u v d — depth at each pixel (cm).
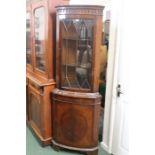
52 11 249
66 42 243
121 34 228
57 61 251
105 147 269
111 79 251
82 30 233
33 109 303
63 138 261
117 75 239
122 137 239
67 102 248
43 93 259
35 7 277
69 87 250
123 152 238
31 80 287
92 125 250
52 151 265
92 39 231
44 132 270
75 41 239
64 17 234
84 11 225
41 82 263
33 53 301
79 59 243
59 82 254
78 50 241
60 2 252
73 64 246
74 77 249
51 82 262
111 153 259
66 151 266
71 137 257
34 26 288
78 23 232
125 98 229
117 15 230
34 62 301
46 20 252
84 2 316
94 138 254
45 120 267
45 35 259
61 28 240
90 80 241
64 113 254
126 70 224
